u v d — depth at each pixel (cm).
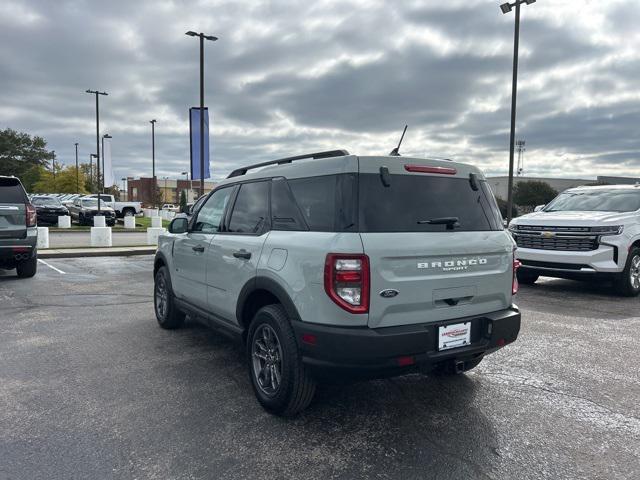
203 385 430
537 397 410
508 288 391
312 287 326
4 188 919
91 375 452
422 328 331
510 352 532
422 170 355
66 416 365
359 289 313
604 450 323
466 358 366
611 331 620
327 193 342
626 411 384
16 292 864
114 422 356
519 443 331
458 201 372
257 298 402
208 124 2119
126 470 293
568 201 1016
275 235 376
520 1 1808
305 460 306
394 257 322
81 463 300
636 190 950
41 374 454
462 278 355
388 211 333
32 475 286
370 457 311
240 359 503
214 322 467
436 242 341
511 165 1884
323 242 325
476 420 366
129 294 856
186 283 532
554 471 296
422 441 332
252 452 315
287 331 350
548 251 880
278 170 399
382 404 393
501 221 402
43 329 613
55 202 2867
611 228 831
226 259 432
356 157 333
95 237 1656
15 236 922
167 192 9669
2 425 350
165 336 585
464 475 291
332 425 355
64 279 1017
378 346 312
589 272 836
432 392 419
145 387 425
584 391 423
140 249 1534
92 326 630
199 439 332
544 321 672
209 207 506
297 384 346
